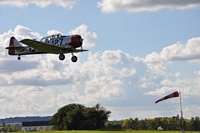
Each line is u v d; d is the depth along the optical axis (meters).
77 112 111.94
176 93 33.06
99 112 111.31
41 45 42.97
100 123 110.69
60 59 44.56
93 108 111.94
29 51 48.41
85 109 114.19
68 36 44.62
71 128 112.06
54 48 44.25
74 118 111.00
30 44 42.66
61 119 116.00
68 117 111.31
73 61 45.09
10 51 49.72
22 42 41.88
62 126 114.81
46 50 45.09
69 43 44.25
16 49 48.47
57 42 44.62
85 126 109.62
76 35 44.34
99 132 62.00
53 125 116.69
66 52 45.62
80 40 44.78
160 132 50.97
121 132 59.84
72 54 45.31
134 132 57.06
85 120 111.38
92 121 110.75
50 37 44.94
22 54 48.91
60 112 116.06
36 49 45.16
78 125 111.06
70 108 118.12
